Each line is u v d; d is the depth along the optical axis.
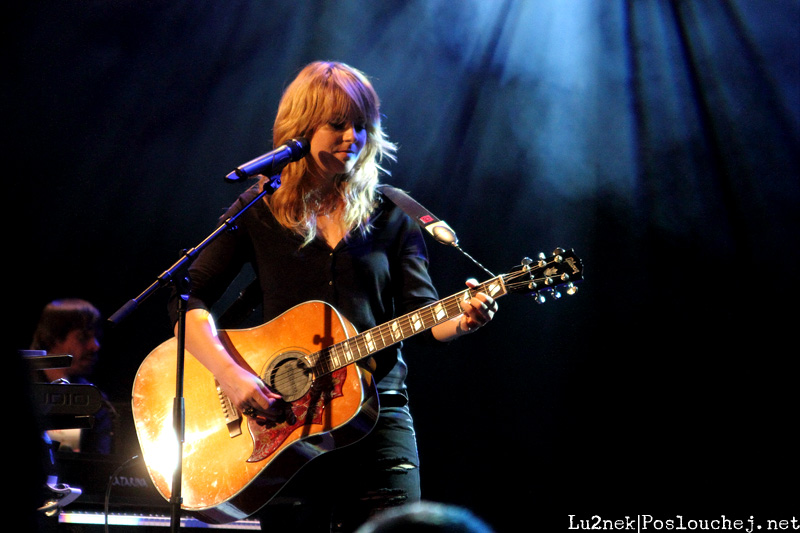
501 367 9.69
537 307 9.73
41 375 3.67
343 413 3.69
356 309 3.90
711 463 8.79
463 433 9.55
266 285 4.02
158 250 9.12
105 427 5.99
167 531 4.72
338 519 3.73
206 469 3.89
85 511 4.83
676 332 9.23
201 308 4.04
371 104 4.16
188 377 4.10
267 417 3.82
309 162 4.05
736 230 9.14
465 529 1.40
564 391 9.51
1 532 1.41
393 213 4.13
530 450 9.45
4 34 8.81
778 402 8.66
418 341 4.05
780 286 8.88
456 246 3.91
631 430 9.19
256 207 4.09
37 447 1.47
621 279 9.56
